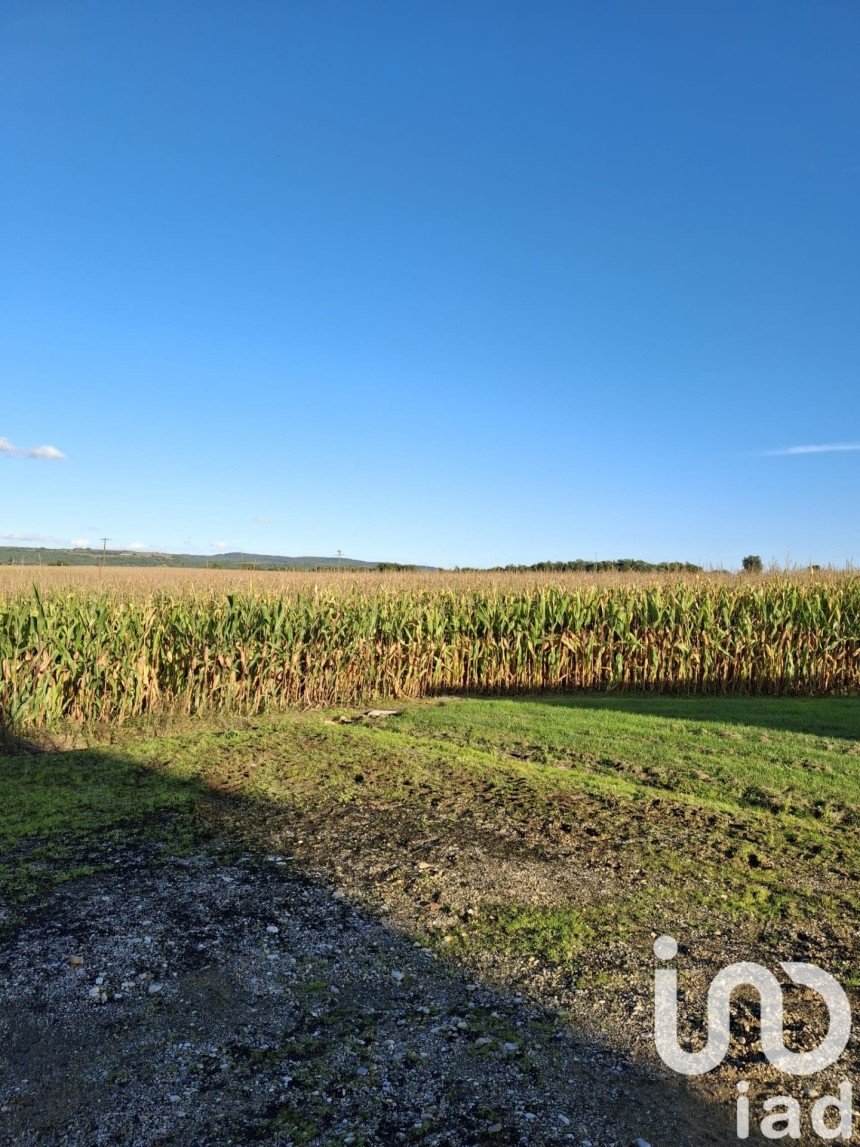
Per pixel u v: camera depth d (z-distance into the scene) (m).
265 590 11.62
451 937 3.45
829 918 3.68
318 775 6.18
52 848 4.55
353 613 11.63
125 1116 2.30
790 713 9.56
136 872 4.19
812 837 4.77
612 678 12.80
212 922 3.59
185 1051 2.62
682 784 5.92
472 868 4.25
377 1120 2.29
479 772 6.27
